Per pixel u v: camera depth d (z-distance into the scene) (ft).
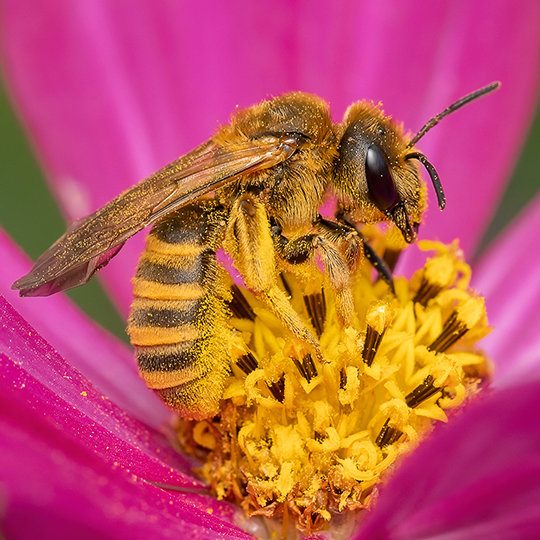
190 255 0.31
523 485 0.29
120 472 0.29
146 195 0.31
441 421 0.31
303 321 0.31
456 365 0.31
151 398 0.34
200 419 0.31
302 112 0.31
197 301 0.31
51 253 0.31
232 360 0.31
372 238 0.33
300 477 0.31
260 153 0.31
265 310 0.31
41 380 0.31
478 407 0.27
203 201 0.31
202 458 0.32
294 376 0.31
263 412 0.31
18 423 0.28
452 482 0.29
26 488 0.27
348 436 0.31
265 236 0.31
